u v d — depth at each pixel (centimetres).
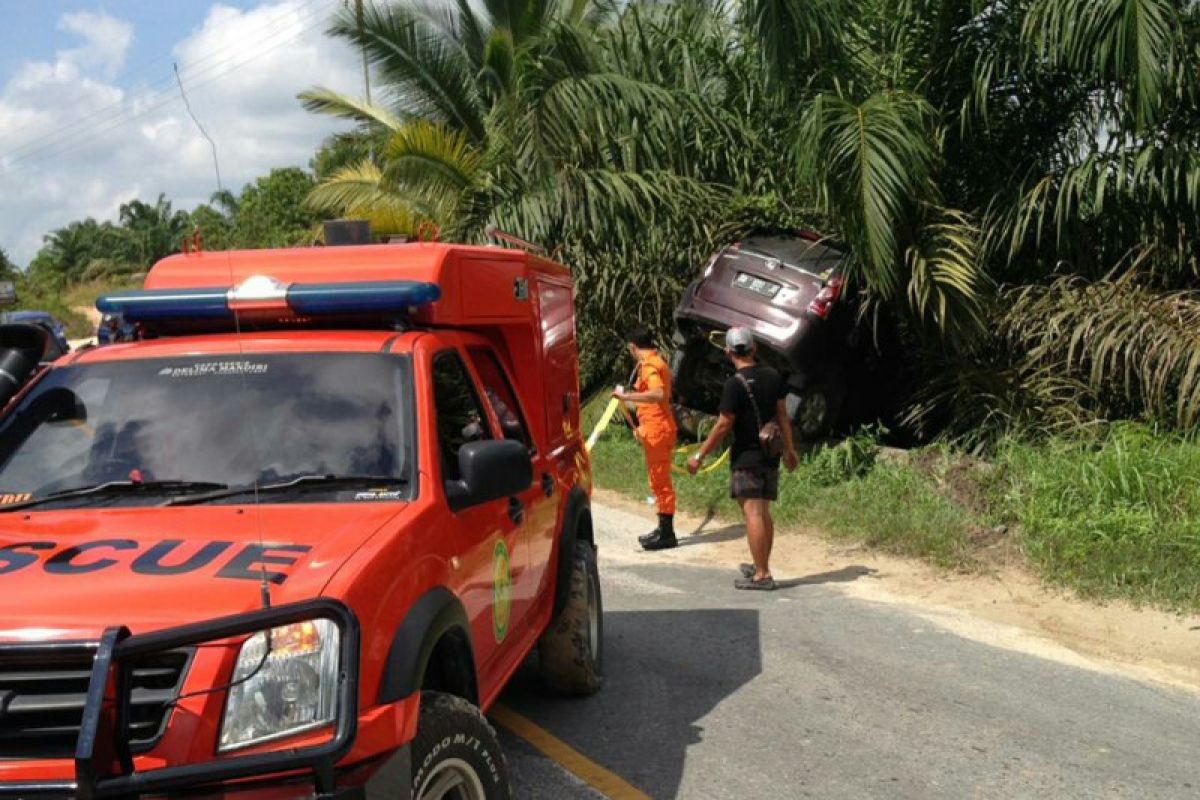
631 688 611
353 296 437
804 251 1154
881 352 1181
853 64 1125
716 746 531
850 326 1130
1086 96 1060
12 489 399
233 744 289
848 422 1186
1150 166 995
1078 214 1045
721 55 1340
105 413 420
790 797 477
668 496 949
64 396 428
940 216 1064
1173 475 859
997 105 1105
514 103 1430
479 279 512
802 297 1104
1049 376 1033
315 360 430
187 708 287
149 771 278
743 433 805
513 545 475
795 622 731
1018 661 653
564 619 577
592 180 1304
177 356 437
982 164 1125
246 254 486
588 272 1378
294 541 348
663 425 942
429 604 354
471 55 1930
